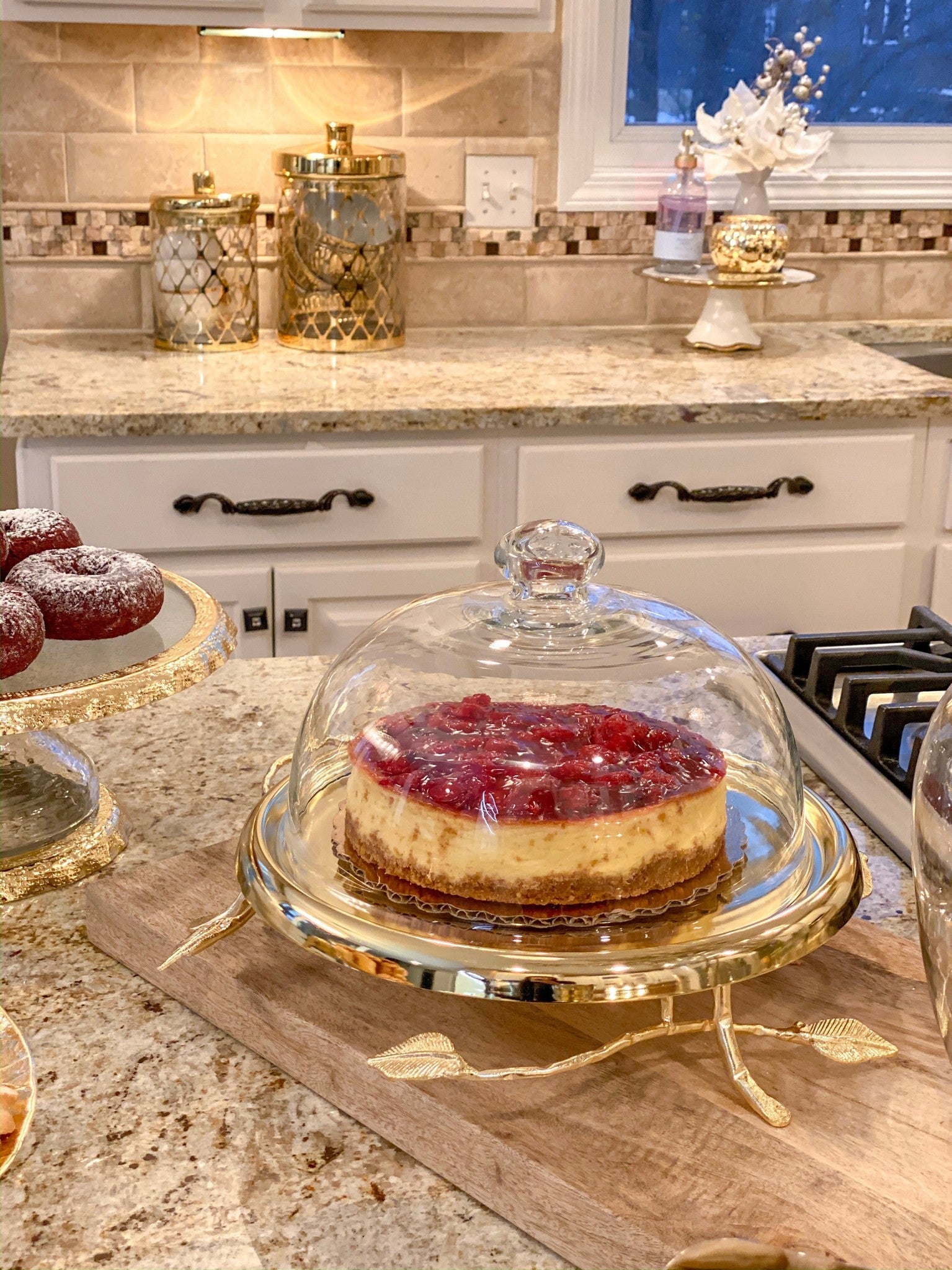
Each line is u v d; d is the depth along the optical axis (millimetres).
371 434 2062
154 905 788
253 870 699
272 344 2490
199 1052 706
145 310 2559
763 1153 591
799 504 2195
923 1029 693
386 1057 594
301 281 2393
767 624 2254
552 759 676
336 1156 629
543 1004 702
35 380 2154
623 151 2635
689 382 2213
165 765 1045
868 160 2711
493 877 662
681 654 764
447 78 2516
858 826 949
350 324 2400
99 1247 564
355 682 763
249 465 2037
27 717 819
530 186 2602
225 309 2387
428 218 2588
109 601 942
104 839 901
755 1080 644
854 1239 540
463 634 767
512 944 630
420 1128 622
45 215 2477
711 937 625
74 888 872
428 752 688
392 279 2424
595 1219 557
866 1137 604
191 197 2324
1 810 917
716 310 2479
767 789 758
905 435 2184
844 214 2703
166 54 2432
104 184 2482
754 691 777
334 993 703
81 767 988
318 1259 563
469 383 2189
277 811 791
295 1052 678
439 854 671
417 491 2090
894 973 748
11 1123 624
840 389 2168
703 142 2631
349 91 2502
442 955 612
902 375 2291
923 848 571
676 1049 670
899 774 969
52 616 938
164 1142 633
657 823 666
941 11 2680
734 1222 547
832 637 1171
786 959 619
